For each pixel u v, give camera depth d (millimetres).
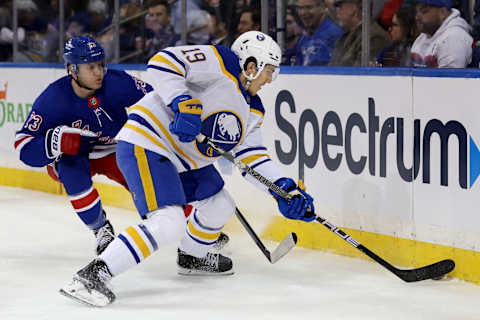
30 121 13906
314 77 16109
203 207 13070
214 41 20984
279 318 11086
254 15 19781
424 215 14047
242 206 18047
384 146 14719
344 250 15602
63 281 13312
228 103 11852
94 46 13711
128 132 12102
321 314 11312
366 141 15094
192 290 12734
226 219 13211
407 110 14227
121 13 23250
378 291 12695
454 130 13367
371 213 15086
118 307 11617
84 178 14367
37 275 13766
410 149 14211
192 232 13305
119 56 23219
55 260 15070
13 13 25969
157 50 22594
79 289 11531
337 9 17891
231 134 12148
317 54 18578
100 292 11547
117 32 22891
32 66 24672
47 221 19641
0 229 18516
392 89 14477
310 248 16312
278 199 12961
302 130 16516
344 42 17938
